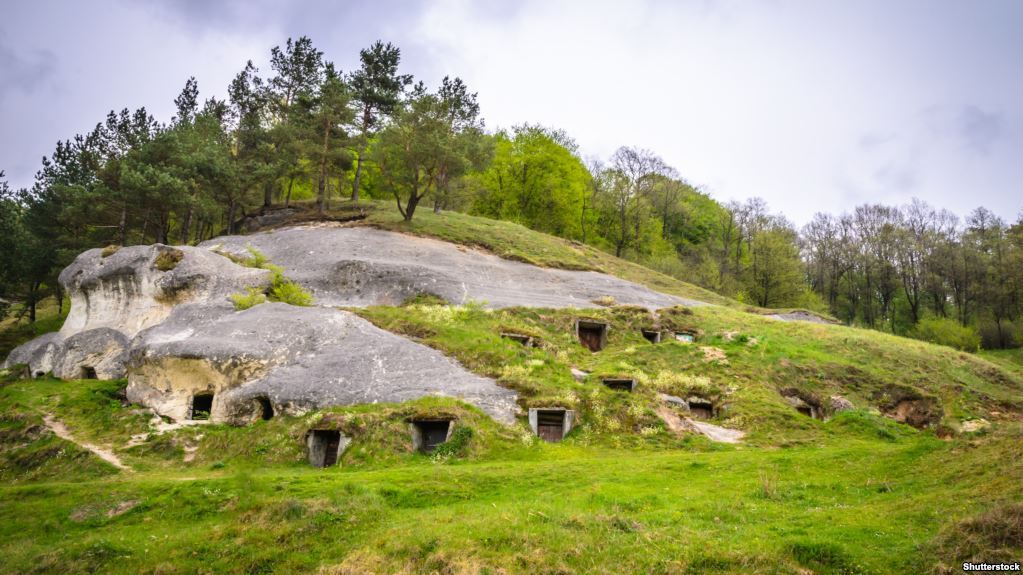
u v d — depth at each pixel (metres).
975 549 11.68
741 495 17.98
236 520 18.09
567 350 39.75
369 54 71.56
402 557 15.16
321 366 31.36
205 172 57.94
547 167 85.44
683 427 30.53
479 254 59.44
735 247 100.56
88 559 16.25
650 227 94.00
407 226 62.50
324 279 47.53
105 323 42.78
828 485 17.92
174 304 41.53
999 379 41.25
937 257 85.06
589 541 15.02
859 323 88.88
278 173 62.91
